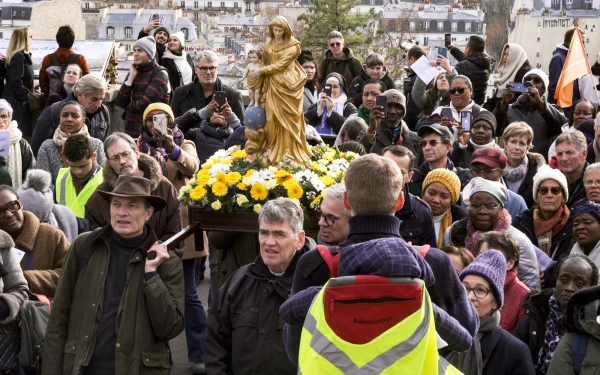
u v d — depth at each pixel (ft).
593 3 263.49
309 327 15.65
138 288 23.36
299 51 27.09
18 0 220.23
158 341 23.58
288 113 27.02
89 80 39.47
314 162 27.45
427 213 26.63
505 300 24.32
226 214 26.68
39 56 62.13
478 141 35.81
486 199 27.02
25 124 50.26
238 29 331.98
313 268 17.66
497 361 21.07
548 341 23.00
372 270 15.52
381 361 15.25
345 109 44.52
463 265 23.04
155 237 23.81
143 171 28.14
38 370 25.11
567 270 22.84
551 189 28.89
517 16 263.90
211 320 22.72
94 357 23.21
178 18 323.78
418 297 15.38
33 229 27.09
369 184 16.56
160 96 43.50
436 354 15.52
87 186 31.78
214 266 33.19
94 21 313.94
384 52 193.98
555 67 51.80
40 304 25.32
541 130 41.83
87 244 23.66
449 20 296.30
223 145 35.12
